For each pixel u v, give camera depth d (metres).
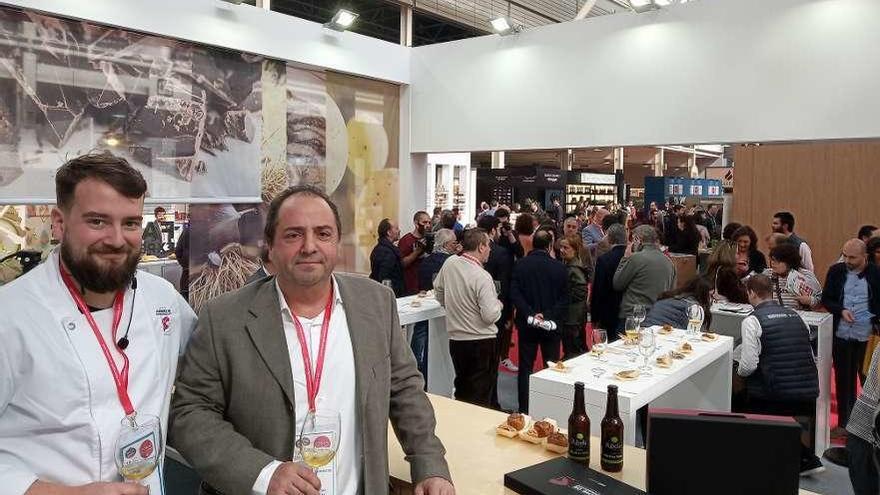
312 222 1.42
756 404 3.38
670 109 5.48
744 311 4.23
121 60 4.77
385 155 7.05
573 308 4.91
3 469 1.15
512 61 6.38
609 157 22.25
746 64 5.09
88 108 4.59
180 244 5.48
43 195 4.39
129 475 1.23
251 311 1.45
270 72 5.84
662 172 22.39
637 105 5.65
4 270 3.90
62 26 4.43
